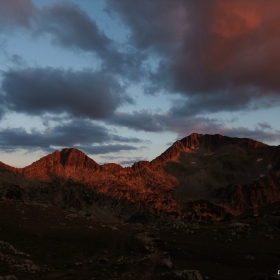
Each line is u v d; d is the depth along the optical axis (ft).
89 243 289.53
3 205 462.60
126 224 436.35
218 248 248.11
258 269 206.90
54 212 459.32
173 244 269.23
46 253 255.09
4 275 170.91
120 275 190.19
